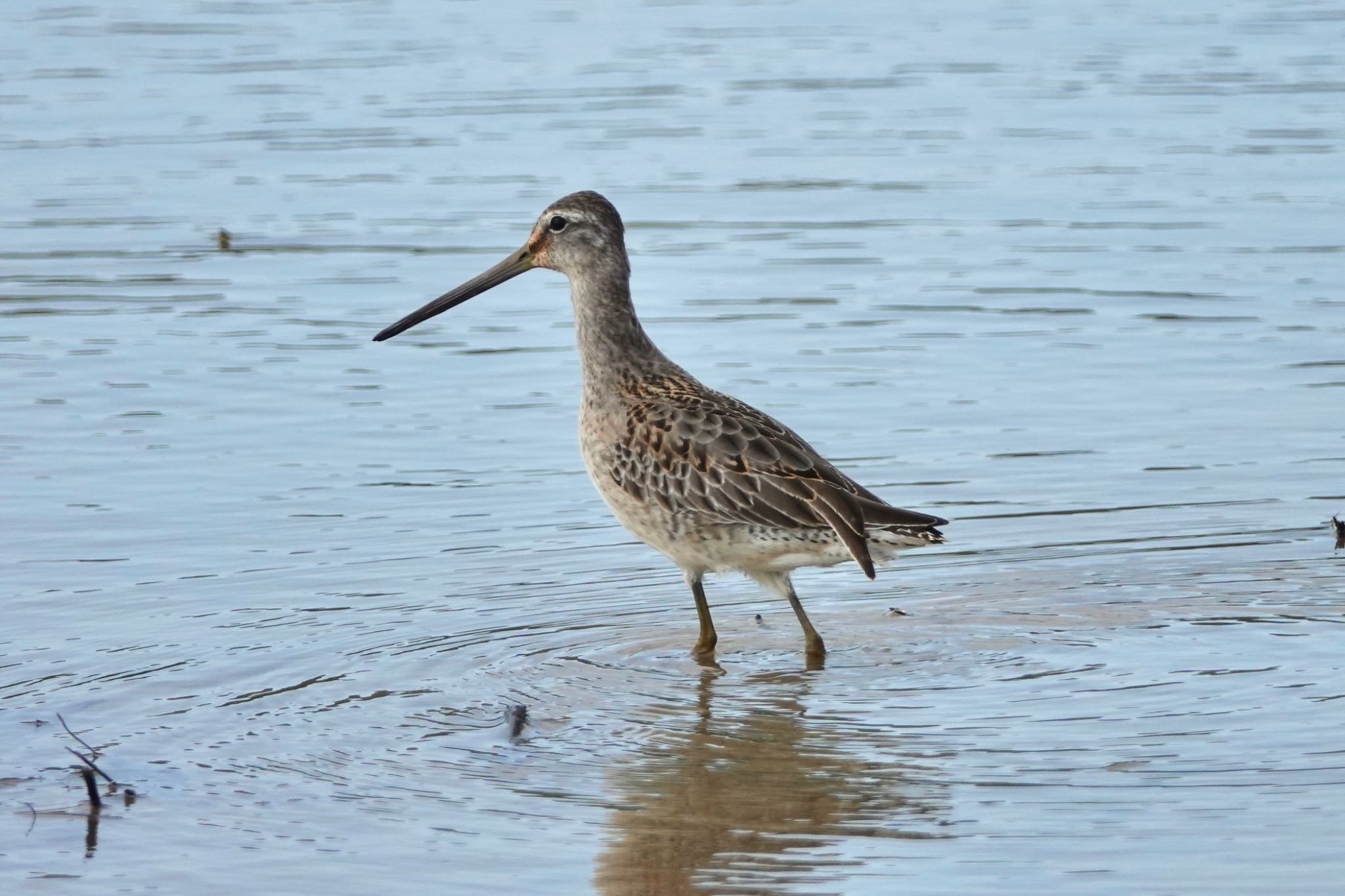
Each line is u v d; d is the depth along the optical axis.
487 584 12.98
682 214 23.12
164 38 32.38
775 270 21.06
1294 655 11.35
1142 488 14.73
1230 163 25.05
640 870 8.66
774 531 11.38
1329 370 17.48
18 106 27.92
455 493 14.80
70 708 10.71
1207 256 21.08
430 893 8.49
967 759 9.88
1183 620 12.09
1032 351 18.28
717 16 34.81
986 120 27.53
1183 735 10.10
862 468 15.24
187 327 19.23
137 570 13.08
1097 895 8.30
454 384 17.67
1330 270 20.47
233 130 26.73
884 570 13.37
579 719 10.66
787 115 27.84
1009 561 13.37
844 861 8.73
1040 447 15.68
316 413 16.73
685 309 19.75
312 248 21.83
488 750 10.18
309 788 9.68
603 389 12.40
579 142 26.25
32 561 13.23
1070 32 33.53
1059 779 9.56
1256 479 14.86
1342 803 9.14
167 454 15.62
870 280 20.61
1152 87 29.41
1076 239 21.88
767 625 12.37
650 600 12.82
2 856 8.91
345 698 10.93
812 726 10.46
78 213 23.19
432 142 26.20
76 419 16.45
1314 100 28.33
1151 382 17.33
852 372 17.77
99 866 8.80
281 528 13.99
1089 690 10.88
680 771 9.88
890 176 24.75
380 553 13.52
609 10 35.34
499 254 21.56
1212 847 8.73
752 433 11.59
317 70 30.27
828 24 34.25
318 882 8.62
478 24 33.88
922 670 11.38
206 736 10.35
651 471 11.79
